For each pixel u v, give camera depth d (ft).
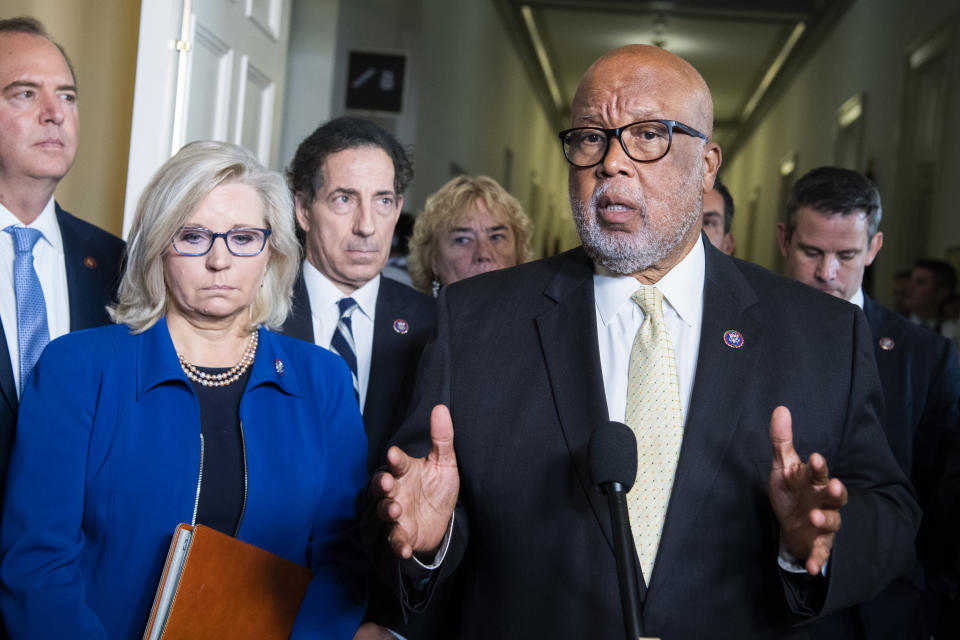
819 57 39.40
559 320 5.92
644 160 5.58
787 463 4.86
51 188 7.39
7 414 6.60
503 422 5.73
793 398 5.57
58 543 5.36
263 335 6.32
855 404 5.63
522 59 42.73
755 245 54.60
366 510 5.49
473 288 6.35
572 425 5.57
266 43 12.93
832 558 4.96
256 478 5.82
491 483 5.63
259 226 6.09
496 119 37.24
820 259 9.13
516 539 5.52
